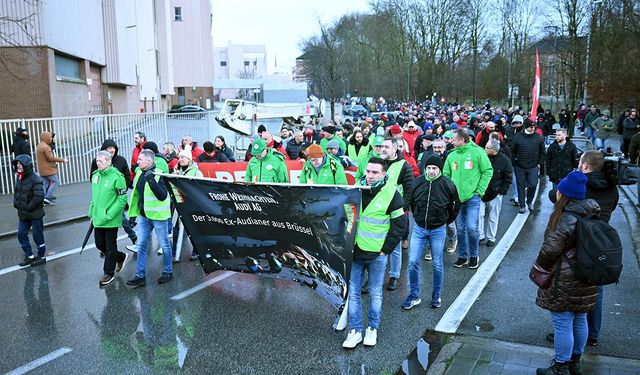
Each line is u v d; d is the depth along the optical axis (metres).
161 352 5.58
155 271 8.23
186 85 72.75
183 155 8.71
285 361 5.34
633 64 28.84
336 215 5.62
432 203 6.35
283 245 6.29
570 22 28.69
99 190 7.55
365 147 10.69
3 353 5.60
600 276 4.34
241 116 23.02
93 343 5.80
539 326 6.00
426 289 7.29
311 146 7.89
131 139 18.67
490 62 49.97
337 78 33.12
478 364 5.04
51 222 11.39
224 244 6.75
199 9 71.81
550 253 4.47
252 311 6.61
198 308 6.72
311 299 6.97
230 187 6.36
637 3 29.02
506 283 7.45
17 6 22.73
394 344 5.66
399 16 54.22
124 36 39.12
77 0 28.34
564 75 37.22
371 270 5.62
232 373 5.14
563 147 10.95
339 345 5.67
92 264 8.63
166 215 7.57
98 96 34.91
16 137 13.78
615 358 5.11
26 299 7.11
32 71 23.64
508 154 11.99
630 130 18.83
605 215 5.41
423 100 51.28
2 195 14.45
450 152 8.21
